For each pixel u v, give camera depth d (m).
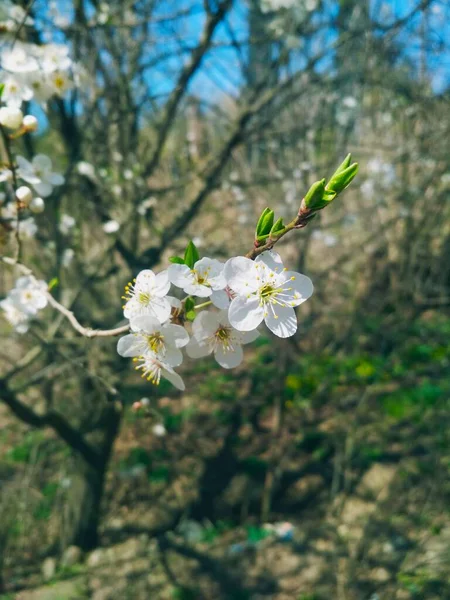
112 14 0.43
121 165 0.51
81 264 0.51
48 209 0.43
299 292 0.14
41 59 0.23
